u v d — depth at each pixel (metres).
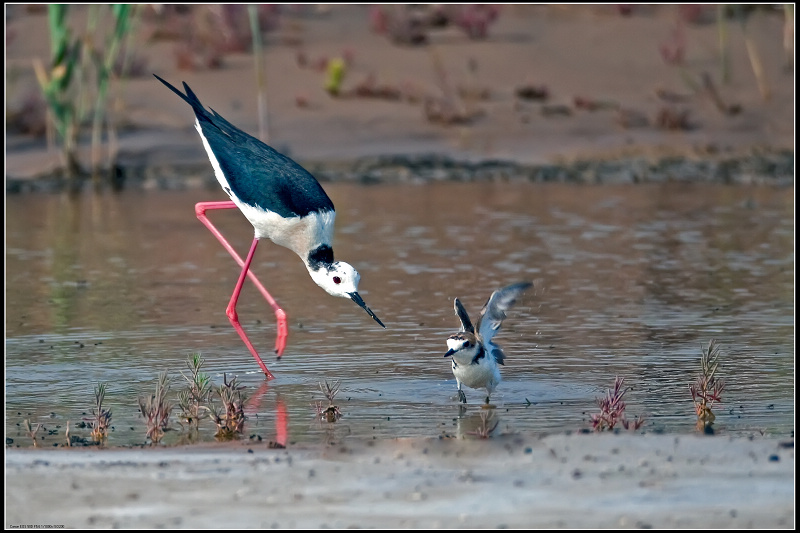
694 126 27.83
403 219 20.53
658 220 20.39
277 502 6.98
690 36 32.72
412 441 8.44
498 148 26.59
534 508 6.84
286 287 15.71
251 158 12.10
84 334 12.91
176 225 20.41
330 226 12.05
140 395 10.02
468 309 14.06
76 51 24.42
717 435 8.60
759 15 34.06
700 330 12.89
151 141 26.30
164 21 32.47
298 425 9.40
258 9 32.66
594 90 29.69
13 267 16.72
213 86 28.97
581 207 21.75
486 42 32.41
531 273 16.17
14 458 8.05
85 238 19.06
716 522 6.59
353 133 27.09
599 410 9.81
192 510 6.85
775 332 12.76
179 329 13.23
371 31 33.06
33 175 24.62
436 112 27.81
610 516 6.70
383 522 6.63
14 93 27.95
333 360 11.80
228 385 9.73
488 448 8.14
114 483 7.38
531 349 12.14
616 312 13.84
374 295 14.88
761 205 21.88
